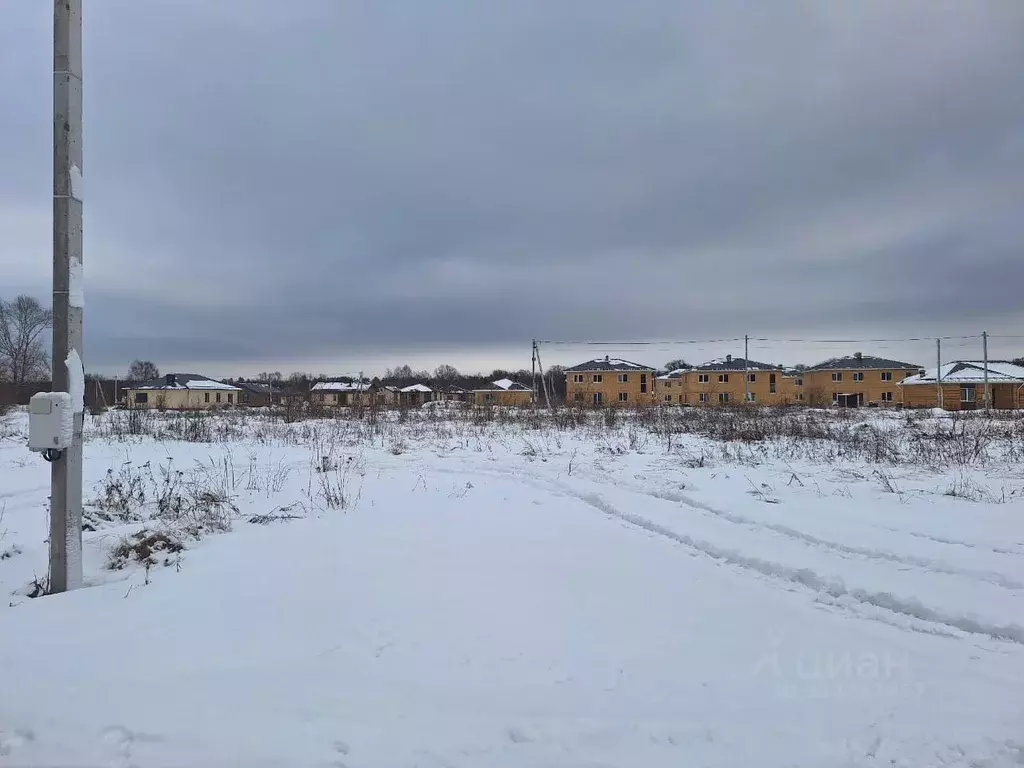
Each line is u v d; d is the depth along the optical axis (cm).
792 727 302
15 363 5872
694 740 289
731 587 514
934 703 328
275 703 312
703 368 7806
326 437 2080
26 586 516
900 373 7425
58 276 519
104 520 744
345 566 553
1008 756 282
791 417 2981
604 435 2102
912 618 452
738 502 870
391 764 265
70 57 518
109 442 1839
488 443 1875
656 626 426
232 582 508
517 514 808
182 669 350
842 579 520
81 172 531
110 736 282
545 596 480
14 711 304
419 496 948
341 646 382
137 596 477
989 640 414
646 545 650
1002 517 770
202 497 834
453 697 322
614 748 281
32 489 1028
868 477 1145
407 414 3375
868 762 277
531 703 318
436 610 445
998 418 3253
